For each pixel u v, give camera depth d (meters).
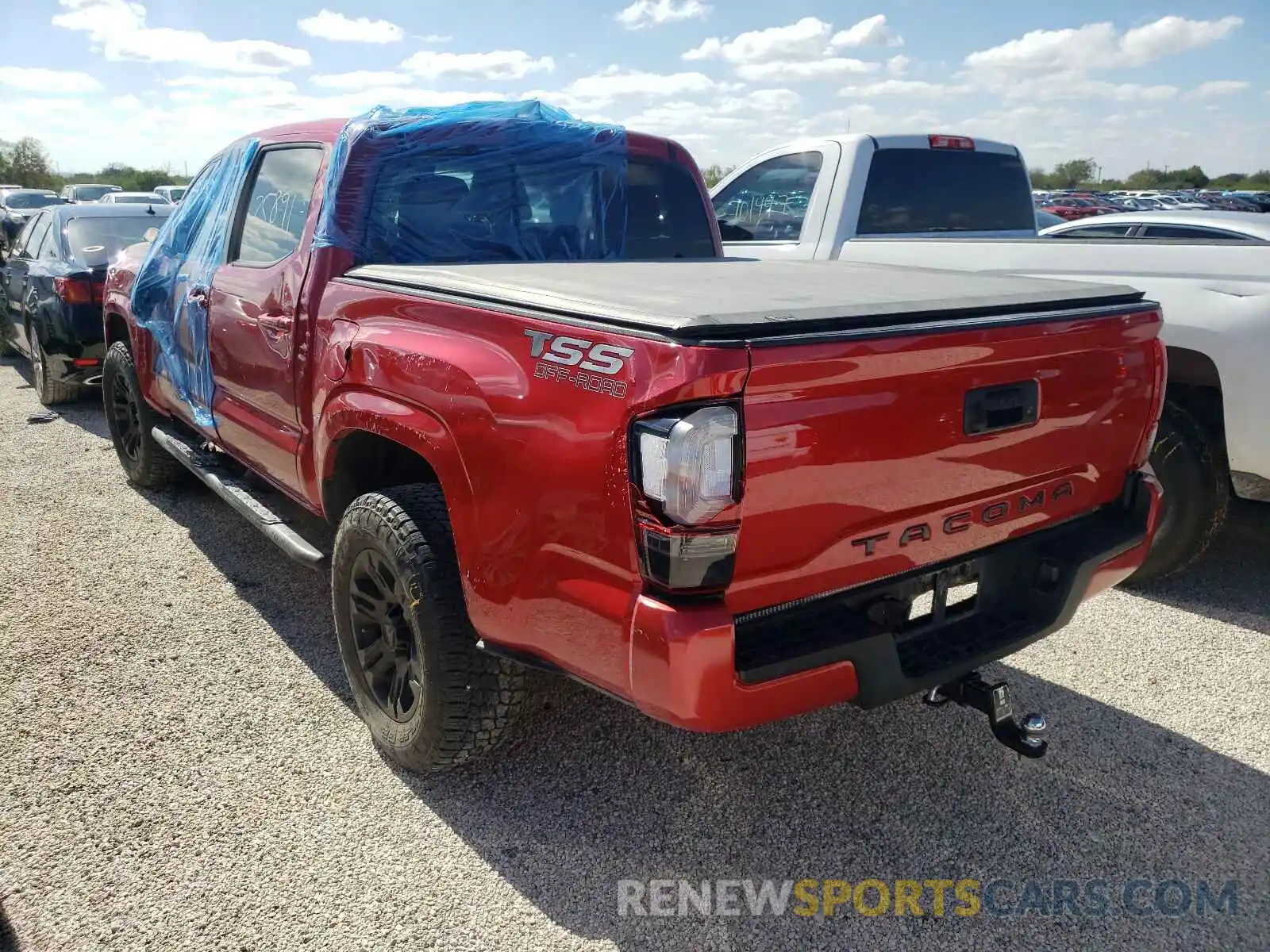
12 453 6.55
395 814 2.78
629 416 2.00
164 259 4.81
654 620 2.00
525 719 3.27
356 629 3.04
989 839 2.70
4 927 2.32
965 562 2.55
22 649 3.71
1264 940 2.34
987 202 6.17
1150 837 2.71
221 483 4.09
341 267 3.25
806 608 2.26
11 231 9.88
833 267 3.52
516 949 2.29
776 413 2.01
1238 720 3.31
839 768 3.03
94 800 2.80
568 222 3.99
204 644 3.78
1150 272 4.10
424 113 3.54
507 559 2.34
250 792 2.86
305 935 2.31
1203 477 4.06
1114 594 4.39
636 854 2.63
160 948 2.27
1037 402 2.51
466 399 2.40
